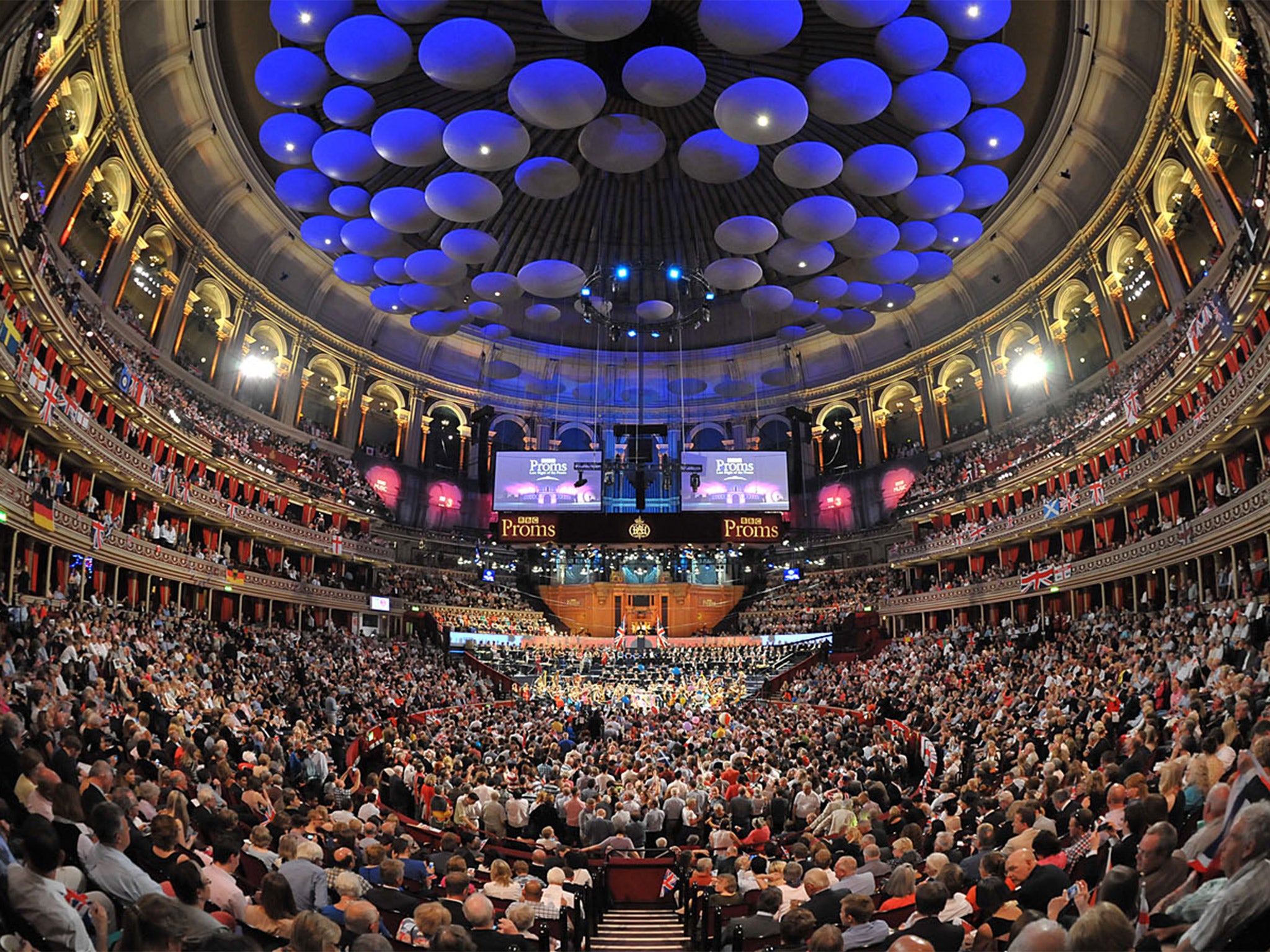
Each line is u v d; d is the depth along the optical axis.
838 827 13.28
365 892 8.38
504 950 6.82
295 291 47.56
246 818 11.30
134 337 35.94
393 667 40.88
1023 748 18.73
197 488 35.69
